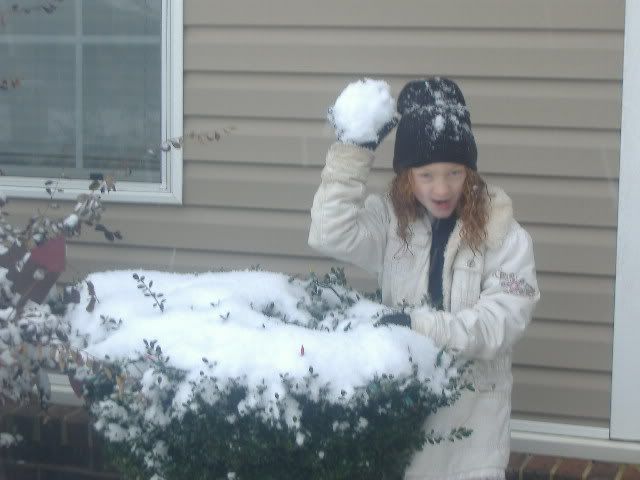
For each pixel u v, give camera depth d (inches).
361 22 119.6
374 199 102.1
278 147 122.7
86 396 92.2
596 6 114.9
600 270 117.2
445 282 96.7
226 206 124.3
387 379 84.8
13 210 129.4
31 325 92.4
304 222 123.0
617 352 117.6
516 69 117.0
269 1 121.3
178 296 96.3
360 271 122.3
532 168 117.6
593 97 115.9
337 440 84.5
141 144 127.3
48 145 130.3
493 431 95.2
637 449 117.6
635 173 115.6
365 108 95.0
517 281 95.4
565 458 118.9
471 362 92.7
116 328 93.6
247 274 101.3
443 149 94.2
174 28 123.5
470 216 95.7
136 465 89.5
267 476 85.7
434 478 92.7
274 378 84.8
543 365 119.0
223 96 123.4
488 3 116.8
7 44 130.0
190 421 85.0
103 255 127.1
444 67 118.4
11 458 121.1
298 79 121.7
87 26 127.9
